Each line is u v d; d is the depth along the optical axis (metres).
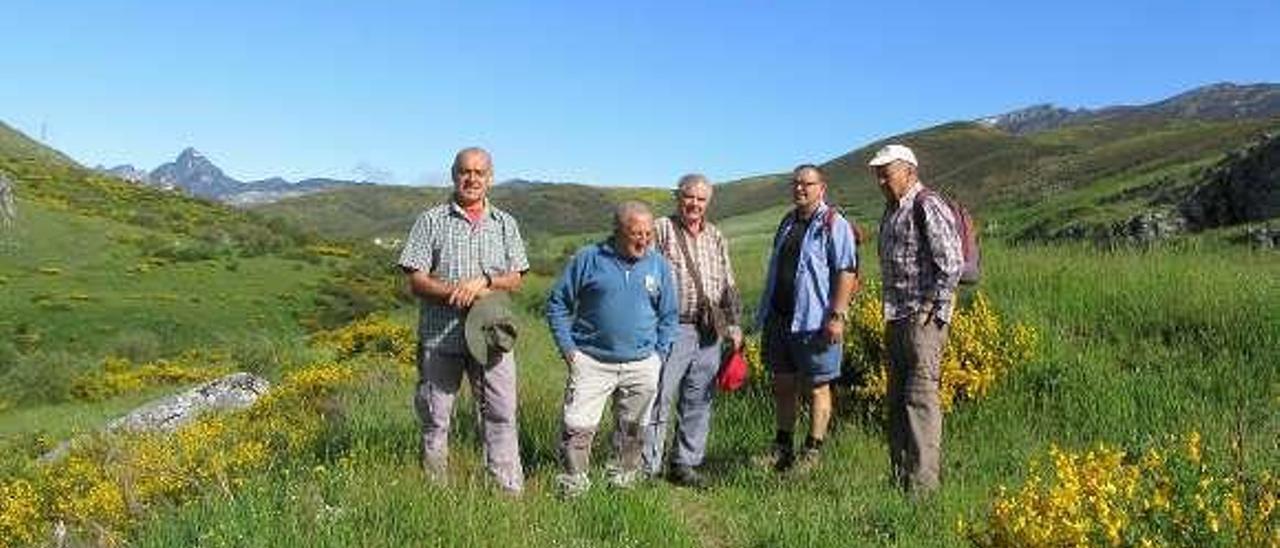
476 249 6.46
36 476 11.86
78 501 9.19
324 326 75.62
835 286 7.54
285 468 6.62
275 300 81.94
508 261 6.58
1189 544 4.33
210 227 111.62
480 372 6.56
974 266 6.84
